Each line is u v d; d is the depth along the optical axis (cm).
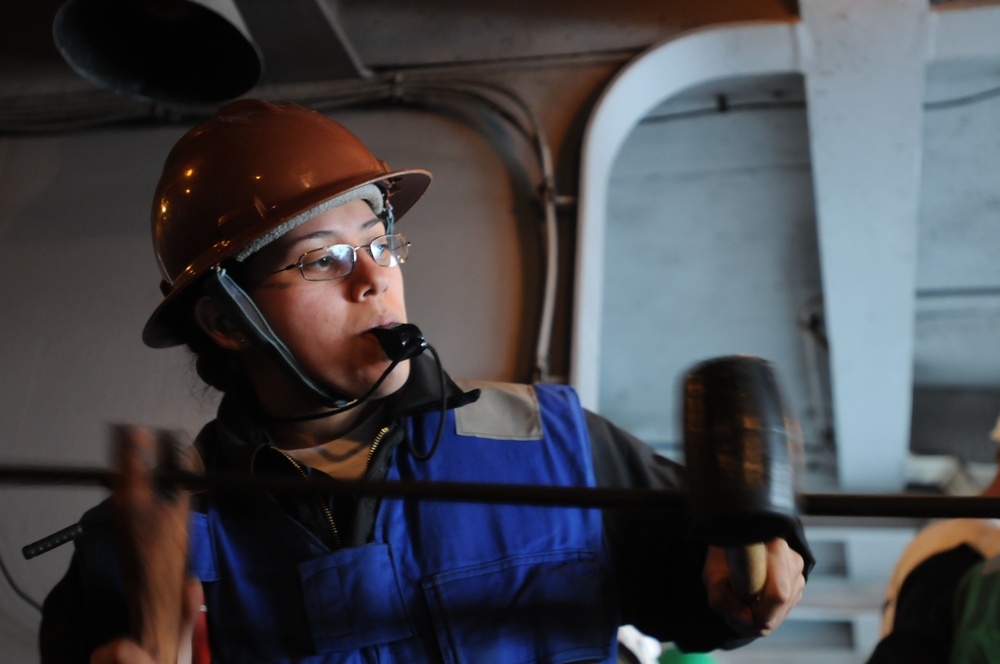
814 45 261
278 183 112
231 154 116
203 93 230
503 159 259
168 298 115
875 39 258
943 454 463
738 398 75
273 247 110
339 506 108
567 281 246
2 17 292
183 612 89
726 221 375
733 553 90
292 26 257
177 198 117
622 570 113
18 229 269
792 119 329
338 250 110
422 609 103
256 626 104
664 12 269
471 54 273
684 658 204
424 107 268
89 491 240
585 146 253
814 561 93
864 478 432
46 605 113
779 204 365
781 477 73
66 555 236
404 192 136
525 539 105
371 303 110
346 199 112
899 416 380
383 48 277
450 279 249
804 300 401
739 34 262
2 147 279
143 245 264
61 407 250
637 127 339
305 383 109
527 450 111
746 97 324
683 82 276
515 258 249
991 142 338
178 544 85
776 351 424
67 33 221
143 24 227
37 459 246
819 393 428
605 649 103
